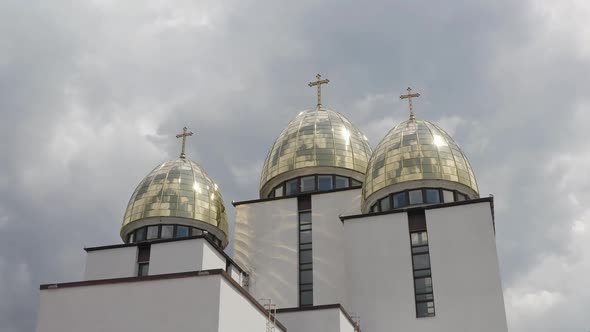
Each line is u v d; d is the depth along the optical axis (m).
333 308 26.09
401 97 39.12
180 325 19.64
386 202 34.41
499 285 29.41
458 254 30.53
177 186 38.25
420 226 31.91
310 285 34.84
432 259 30.78
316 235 35.78
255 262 36.16
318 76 45.75
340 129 41.44
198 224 37.72
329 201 36.56
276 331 24.36
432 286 30.30
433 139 35.25
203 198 38.53
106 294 20.75
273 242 36.34
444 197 33.66
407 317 29.94
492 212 33.75
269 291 35.09
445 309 29.61
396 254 31.44
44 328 20.69
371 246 32.00
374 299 30.75
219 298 19.67
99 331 20.27
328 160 39.53
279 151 41.03
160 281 20.45
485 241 30.47
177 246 33.75
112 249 35.00
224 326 19.75
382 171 34.62
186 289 20.06
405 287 30.58
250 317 21.94
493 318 28.84
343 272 34.38
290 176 39.91
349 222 32.94
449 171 34.06
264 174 41.28
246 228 37.28
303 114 43.38
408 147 34.81
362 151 41.03
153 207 37.31
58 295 21.09
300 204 37.22
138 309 20.25
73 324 20.56
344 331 26.53
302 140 40.56
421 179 33.56
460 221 31.19
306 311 26.28
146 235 37.09
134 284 20.66
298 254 35.69
